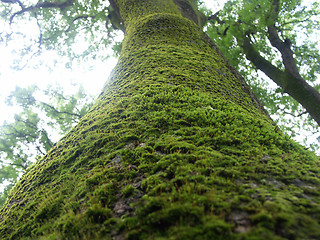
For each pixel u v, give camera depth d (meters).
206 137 2.78
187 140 2.77
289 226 1.46
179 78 4.44
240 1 12.43
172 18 7.56
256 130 3.07
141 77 4.75
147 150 2.69
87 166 2.84
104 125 3.55
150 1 9.21
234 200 1.75
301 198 1.78
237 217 1.60
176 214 1.69
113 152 2.84
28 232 2.36
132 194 2.10
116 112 3.79
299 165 2.35
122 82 4.97
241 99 4.45
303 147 3.03
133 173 2.38
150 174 2.31
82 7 14.08
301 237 1.38
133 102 3.90
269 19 11.30
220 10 14.04
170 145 2.67
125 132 3.18
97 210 2.00
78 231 1.93
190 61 5.16
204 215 1.64
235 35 12.57
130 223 1.77
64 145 3.65
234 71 5.70
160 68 4.86
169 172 2.25
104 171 2.54
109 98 4.50
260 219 1.53
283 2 11.66
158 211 1.78
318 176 2.18
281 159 2.45
